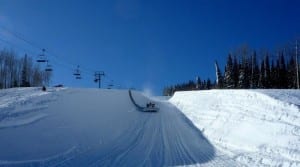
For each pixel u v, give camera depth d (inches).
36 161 502.6
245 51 3063.5
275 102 743.7
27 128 647.8
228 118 807.7
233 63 2866.6
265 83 2556.6
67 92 1194.0
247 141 620.1
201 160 530.0
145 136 773.3
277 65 2613.2
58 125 725.3
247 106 823.7
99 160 523.5
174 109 1433.3
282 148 525.0
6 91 1161.4
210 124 864.3
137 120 1048.2
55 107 869.2
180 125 968.3
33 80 2898.6
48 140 614.2
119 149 621.3
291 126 575.8
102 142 681.0
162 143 687.7
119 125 898.1
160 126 944.9
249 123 688.4
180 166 488.1
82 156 551.2
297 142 519.8
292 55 2511.1
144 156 557.6
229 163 504.4
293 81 2460.6
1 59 2659.9
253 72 2726.4
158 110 1333.7
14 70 2719.0
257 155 532.1
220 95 1119.0
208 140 735.1
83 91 1355.8
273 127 605.0
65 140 638.5
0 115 689.6
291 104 688.4
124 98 1487.5
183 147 646.5
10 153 520.1
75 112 888.9
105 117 952.9
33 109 789.9
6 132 599.2
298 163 450.3
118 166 484.4
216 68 3034.0
